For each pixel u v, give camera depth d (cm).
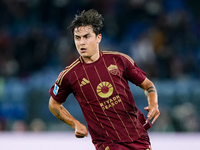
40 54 4025
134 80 1234
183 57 4053
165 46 4181
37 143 1770
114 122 1159
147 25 4481
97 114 1166
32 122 3020
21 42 4109
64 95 1230
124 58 1208
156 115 1179
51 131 2964
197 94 3067
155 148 1717
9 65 3959
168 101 3062
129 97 1188
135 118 1190
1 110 3073
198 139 1873
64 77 1189
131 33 4450
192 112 2945
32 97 3069
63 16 4528
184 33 4359
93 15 1155
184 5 4750
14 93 3109
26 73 3912
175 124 2941
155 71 3831
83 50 1148
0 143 1770
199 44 4472
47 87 3083
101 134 1170
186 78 3788
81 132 1166
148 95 1237
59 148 1725
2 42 4231
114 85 1167
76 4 4519
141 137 1183
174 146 1733
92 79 1167
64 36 4291
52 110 1251
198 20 4750
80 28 1141
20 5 4666
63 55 4025
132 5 4575
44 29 4416
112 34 4397
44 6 4600
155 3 4597
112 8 4566
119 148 1152
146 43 4125
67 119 1228
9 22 4572
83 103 1184
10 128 2989
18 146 1738
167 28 4359
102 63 1181
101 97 1160
